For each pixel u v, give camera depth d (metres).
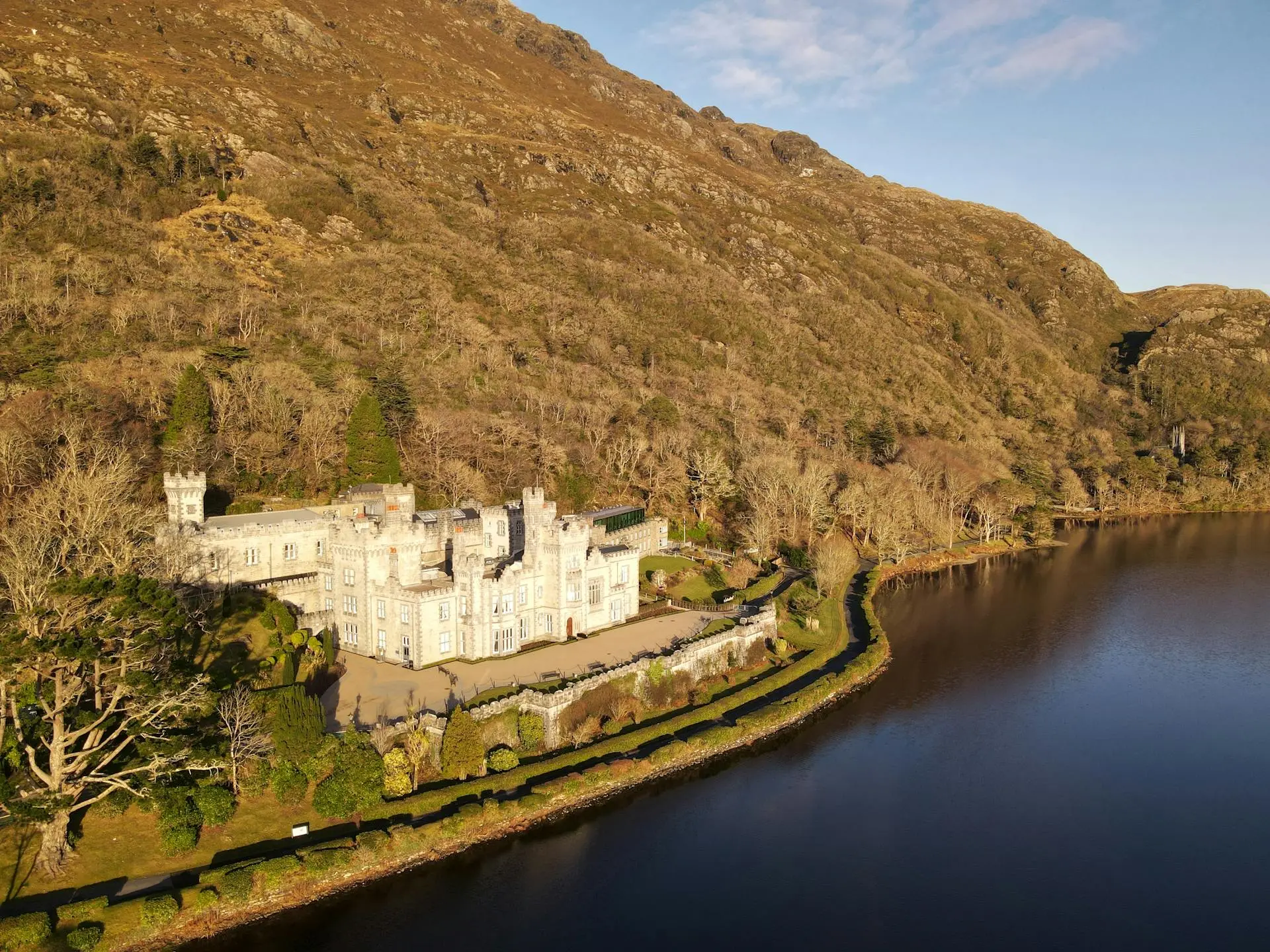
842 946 68.88
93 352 154.62
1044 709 117.00
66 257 192.88
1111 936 71.56
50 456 115.25
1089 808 92.12
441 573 113.12
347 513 118.69
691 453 194.75
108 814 69.44
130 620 65.19
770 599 143.38
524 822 79.38
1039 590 177.88
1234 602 170.50
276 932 64.44
